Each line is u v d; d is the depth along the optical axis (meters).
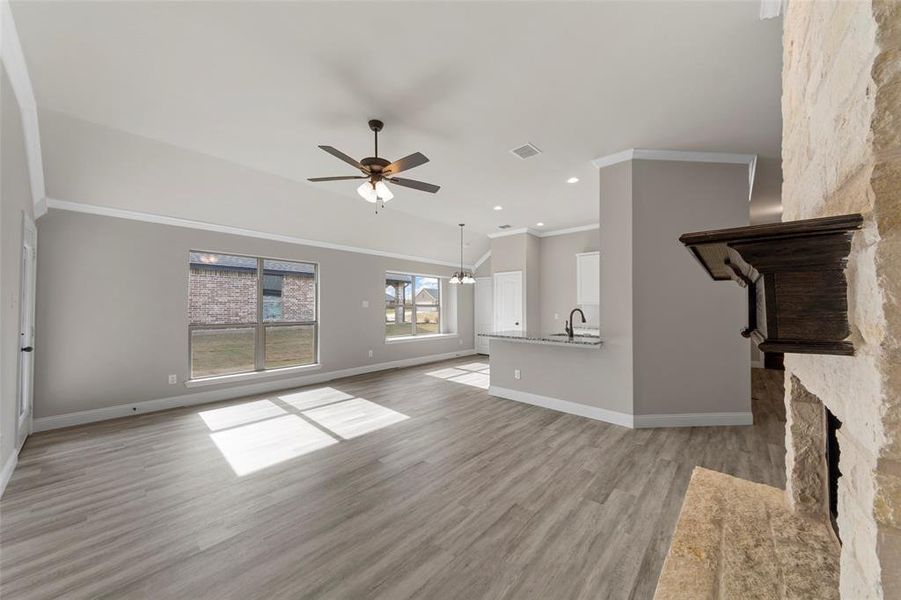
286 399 4.95
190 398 4.71
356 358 6.69
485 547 1.91
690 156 3.54
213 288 5.20
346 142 3.32
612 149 3.48
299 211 5.29
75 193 3.81
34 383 3.69
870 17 0.52
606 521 2.11
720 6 1.81
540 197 5.02
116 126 3.03
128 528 2.10
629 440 3.29
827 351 0.61
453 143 3.34
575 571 1.73
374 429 3.73
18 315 2.73
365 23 1.94
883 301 0.50
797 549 1.10
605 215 3.76
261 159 3.68
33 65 2.27
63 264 3.86
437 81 2.43
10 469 2.70
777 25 1.92
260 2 1.81
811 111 0.88
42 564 1.81
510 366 4.85
